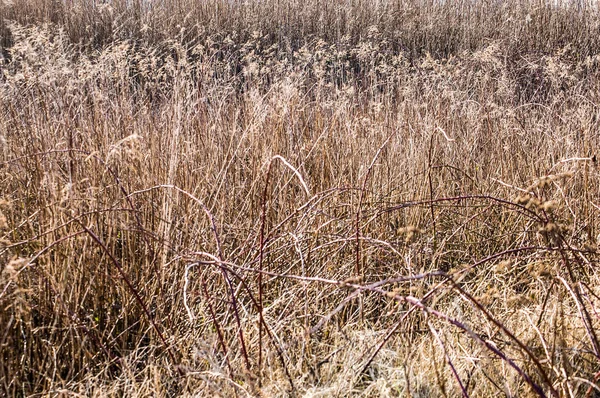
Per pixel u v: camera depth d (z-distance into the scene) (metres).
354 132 4.11
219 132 3.94
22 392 2.33
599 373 2.04
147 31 9.60
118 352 2.63
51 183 2.62
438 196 3.86
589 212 3.39
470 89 6.19
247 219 3.45
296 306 2.78
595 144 4.26
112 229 2.88
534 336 2.46
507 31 10.05
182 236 3.05
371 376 2.35
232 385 2.15
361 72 7.68
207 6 10.47
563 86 6.54
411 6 11.04
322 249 3.21
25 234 2.87
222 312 2.83
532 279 3.01
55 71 3.52
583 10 10.34
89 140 3.38
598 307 2.55
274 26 10.48
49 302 2.56
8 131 3.31
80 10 10.05
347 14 10.66
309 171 3.91
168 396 2.37
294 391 2.21
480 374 2.29
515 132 4.69
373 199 3.57
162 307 2.73
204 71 4.52
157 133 3.69
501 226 3.63
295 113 4.25
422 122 4.62
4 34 9.48
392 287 2.97
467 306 2.82
